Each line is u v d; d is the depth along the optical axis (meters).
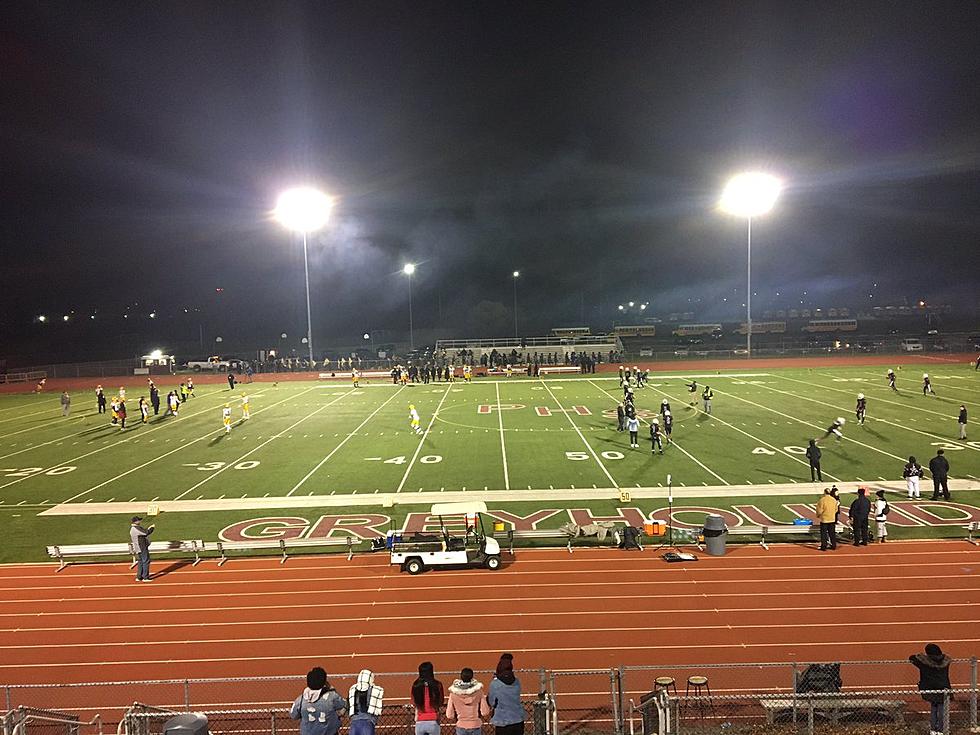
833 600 15.27
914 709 10.84
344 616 15.22
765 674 12.31
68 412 43.47
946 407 37.84
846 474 25.38
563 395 46.31
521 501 23.09
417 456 29.62
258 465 28.86
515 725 8.94
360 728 8.59
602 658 13.09
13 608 16.11
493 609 15.32
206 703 11.96
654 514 21.47
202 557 19.20
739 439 31.34
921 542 18.72
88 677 13.00
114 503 24.17
